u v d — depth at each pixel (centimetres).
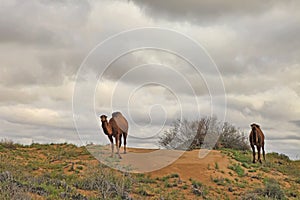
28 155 1888
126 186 1473
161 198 1410
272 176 1898
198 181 1628
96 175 1529
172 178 1656
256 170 1934
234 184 1664
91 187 1422
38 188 1303
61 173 1578
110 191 1390
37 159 1827
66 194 1283
